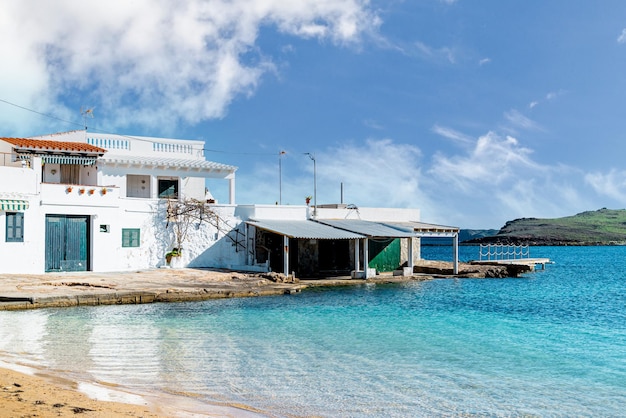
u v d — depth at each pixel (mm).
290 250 44906
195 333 20922
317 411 12234
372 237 44219
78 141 43812
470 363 17562
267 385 14148
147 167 43656
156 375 14641
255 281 36469
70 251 35031
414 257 56438
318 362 16906
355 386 14383
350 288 39281
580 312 31484
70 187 34750
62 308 25531
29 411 10031
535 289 45344
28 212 32875
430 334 22391
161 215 39719
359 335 21641
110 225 36781
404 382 14969
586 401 13852
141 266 38594
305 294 34656
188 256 40719
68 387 12539
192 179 47375
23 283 29062
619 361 18281
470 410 12859
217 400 12578
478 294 39094
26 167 33688
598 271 77625
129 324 22297
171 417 10672
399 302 32469
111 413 10430
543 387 15008
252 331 21734
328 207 53125
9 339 18578
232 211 43000
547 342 21609
